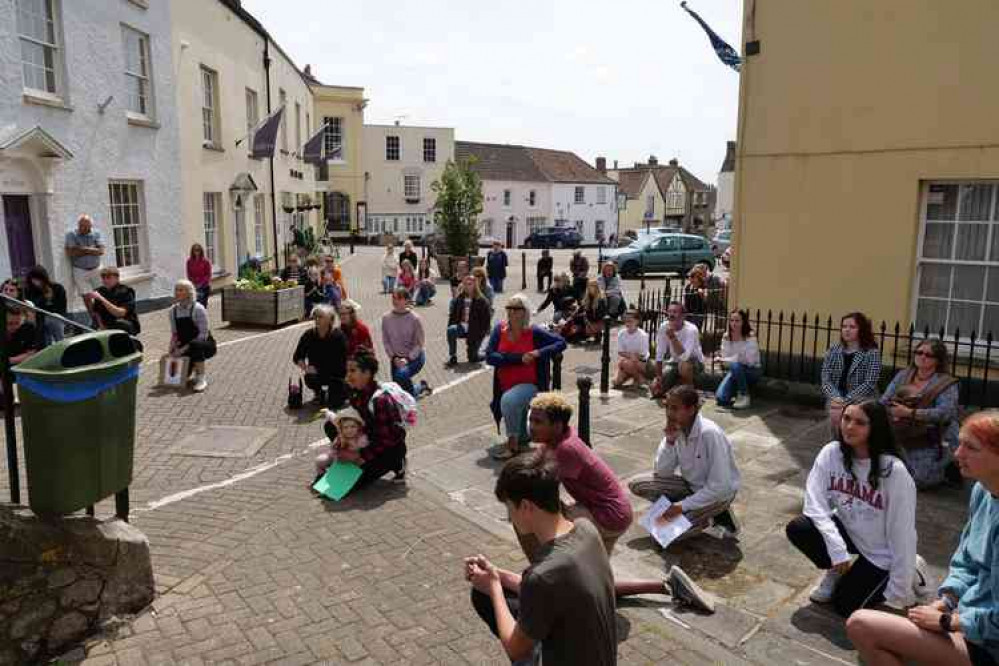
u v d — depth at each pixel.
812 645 3.89
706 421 4.99
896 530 3.86
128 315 9.58
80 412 3.90
